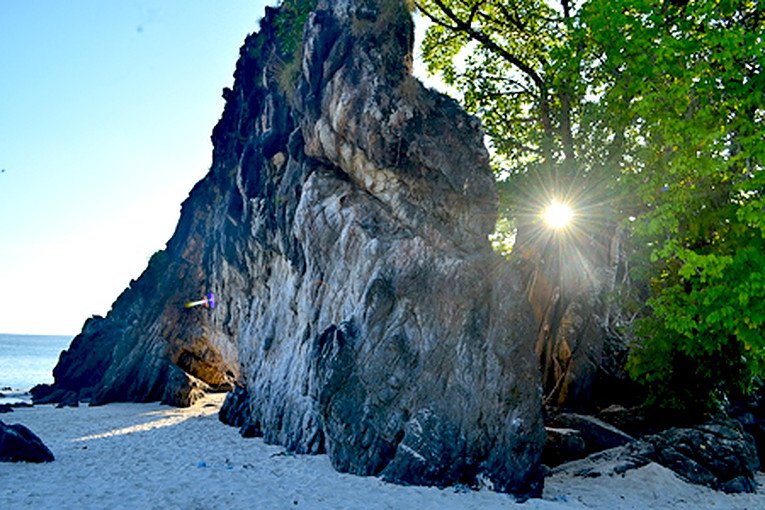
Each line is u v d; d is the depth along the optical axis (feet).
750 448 54.54
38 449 54.13
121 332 160.86
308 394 57.21
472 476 44.55
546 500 42.27
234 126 111.04
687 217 49.03
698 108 45.44
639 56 43.52
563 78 58.03
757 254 39.14
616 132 63.05
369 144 57.47
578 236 68.69
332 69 62.08
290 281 70.23
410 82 59.82
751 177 40.73
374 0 62.34
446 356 49.01
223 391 146.30
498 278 51.42
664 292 48.39
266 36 98.37
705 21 41.63
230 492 42.09
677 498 44.83
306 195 62.69
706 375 57.72
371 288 51.90
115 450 60.44
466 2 77.36
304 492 42.09
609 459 52.85
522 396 46.29
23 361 447.01
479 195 56.13
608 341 74.95
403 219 56.70
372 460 47.29
